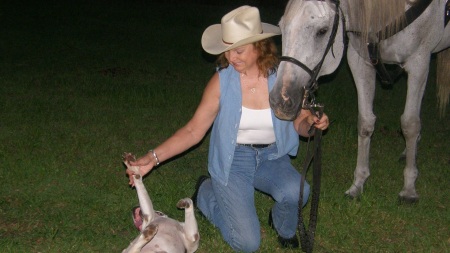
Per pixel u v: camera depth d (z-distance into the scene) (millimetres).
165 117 5871
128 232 3842
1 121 5543
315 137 3420
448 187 4648
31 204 4109
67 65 7699
